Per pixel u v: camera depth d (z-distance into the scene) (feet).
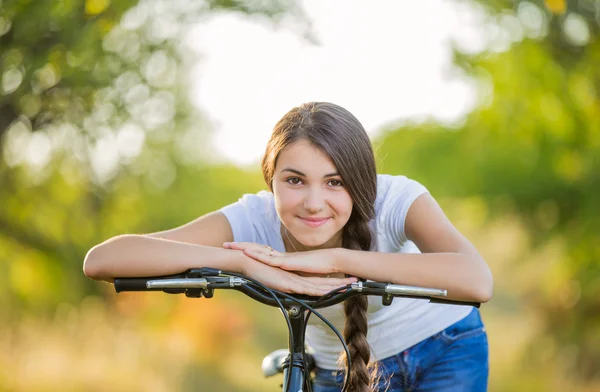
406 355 8.64
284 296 6.56
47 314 24.95
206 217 8.30
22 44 14.98
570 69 25.38
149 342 30.86
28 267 22.81
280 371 8.45
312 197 7.03
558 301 30.94
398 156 48.65
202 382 29.94
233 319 37.17
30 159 19.24
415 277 7.07
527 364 30.60
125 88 16.90
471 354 8.73
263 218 8.30
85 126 17.08
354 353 7.30
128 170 21.74
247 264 7.12
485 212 36.76
